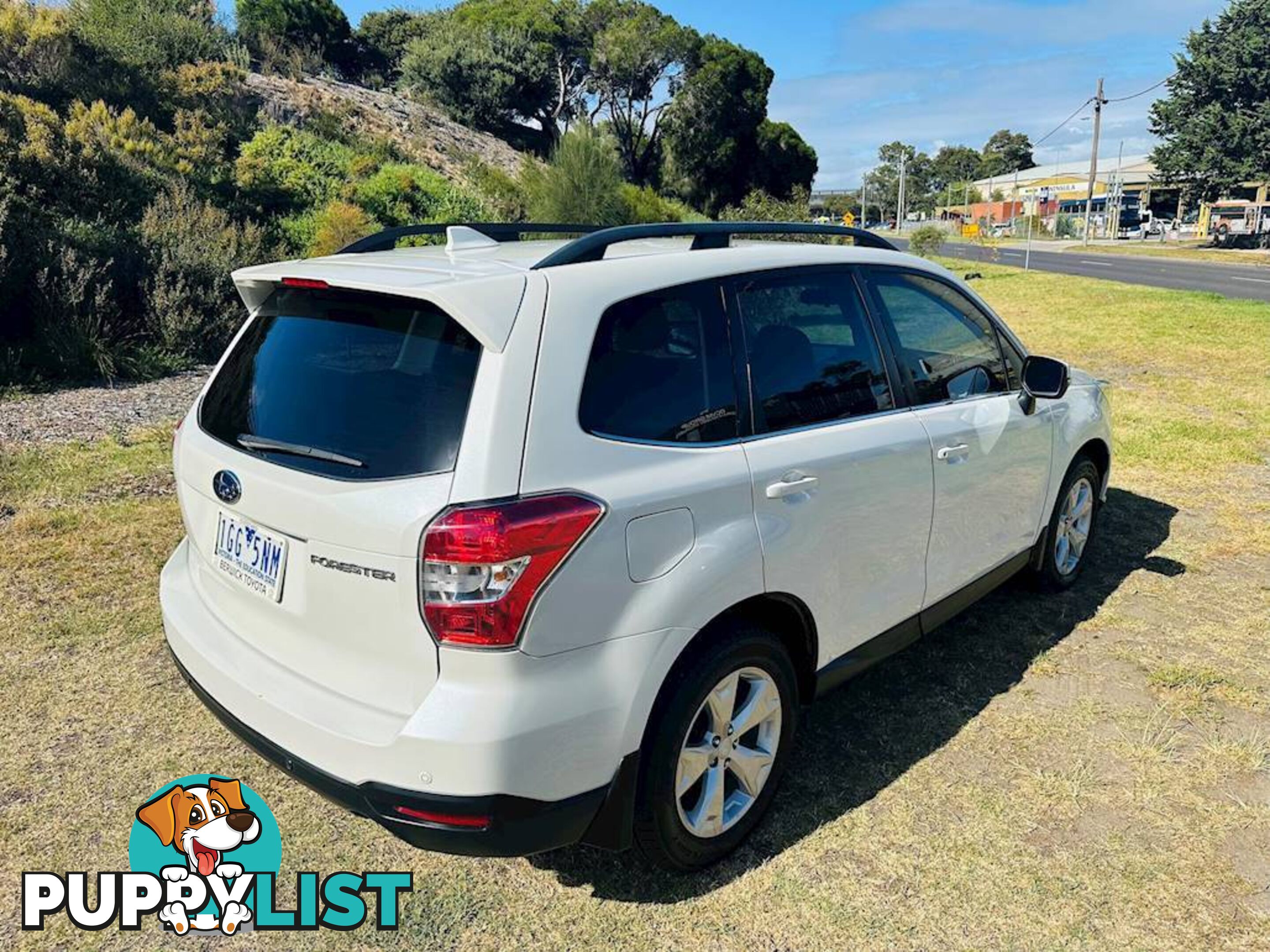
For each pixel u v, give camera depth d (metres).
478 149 29.05
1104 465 4.71
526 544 2.03
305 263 2.72
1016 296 18.88
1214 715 3.39
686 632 2.34
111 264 10.01
